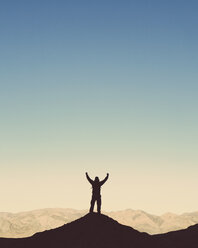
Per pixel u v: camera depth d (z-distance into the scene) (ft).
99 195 150.51
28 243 151.23
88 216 151.23
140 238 148.36
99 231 143.84
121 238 142.82
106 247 135.85
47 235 151.84
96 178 148.87
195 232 200.44
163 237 180.86
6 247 151.43
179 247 158.51
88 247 135.74
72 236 144.46
